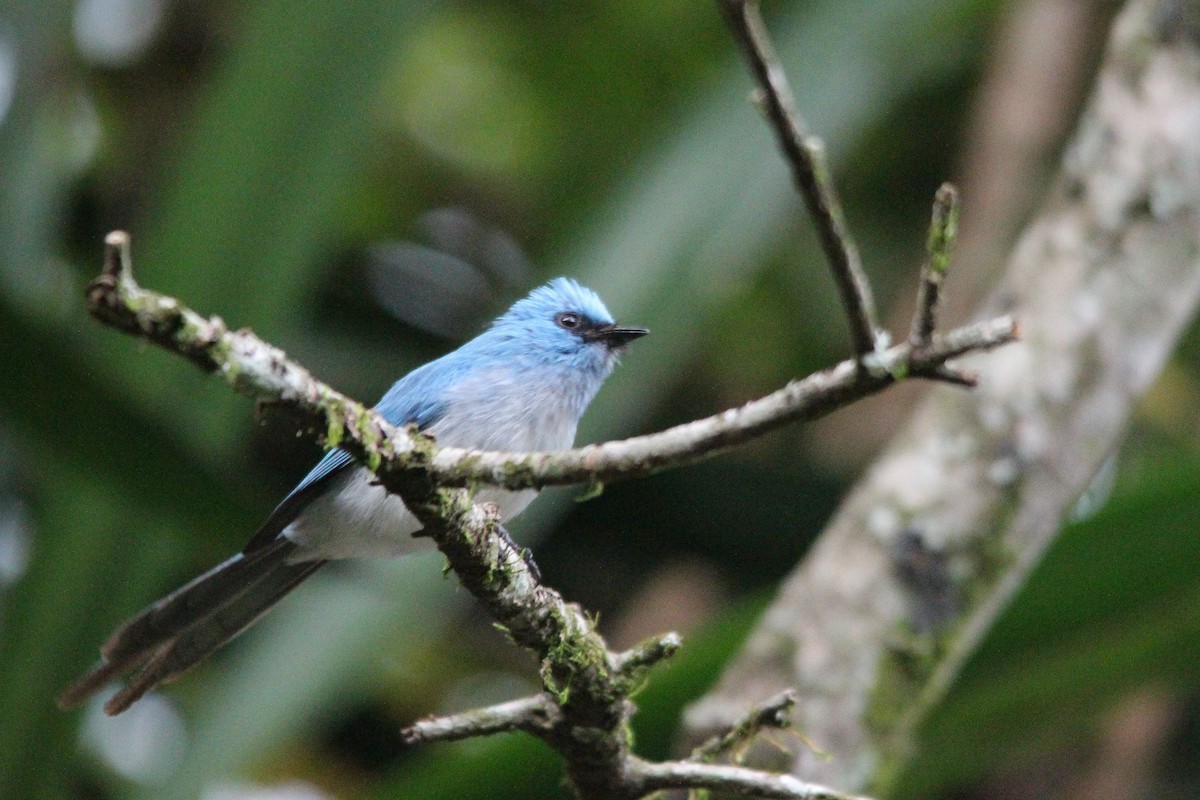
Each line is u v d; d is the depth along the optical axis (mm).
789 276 15609
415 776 9570
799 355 15797
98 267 14203
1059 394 9430
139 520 9523
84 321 10055
